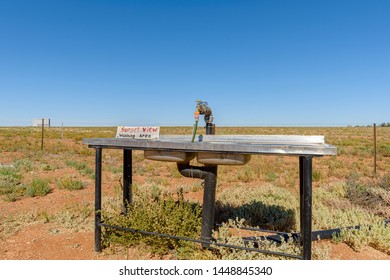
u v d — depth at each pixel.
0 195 8.10
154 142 4.20
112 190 8.94
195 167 4.52
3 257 4.41
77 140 31.36
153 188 8.37
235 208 6.78
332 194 8.16
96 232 4.59
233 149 3.73
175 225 4.64
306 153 3.37
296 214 6.32
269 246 4.54
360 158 18.47
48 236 5.21
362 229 5.12
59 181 9.48
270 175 11.40
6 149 20.00
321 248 4.71
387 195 7.49
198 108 4.78
